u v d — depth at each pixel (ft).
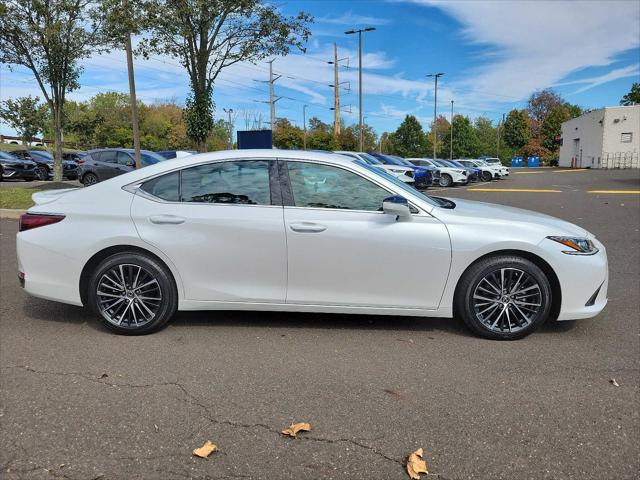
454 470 8.62
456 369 12.41
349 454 9.04
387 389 11.38
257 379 11.82
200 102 46.73
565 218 40.42
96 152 61.77
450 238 13.87
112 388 11.32
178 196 14.46
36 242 14.43
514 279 14.12
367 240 13.88
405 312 14.28
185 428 9.77
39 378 11.76
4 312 16.38
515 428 9.86
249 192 14.34
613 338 14.47
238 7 43.52
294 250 13.99
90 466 8.64
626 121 158.92
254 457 8.93
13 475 8.38
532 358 13.08
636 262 24.53
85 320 15.71
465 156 307.58
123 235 14.11
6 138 189.37
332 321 15.72
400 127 278.05
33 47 50.62
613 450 9.20
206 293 14.33
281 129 194.70
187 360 12.84
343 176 14.33
